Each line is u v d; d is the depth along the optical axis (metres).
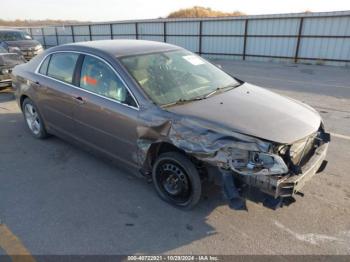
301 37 16.14
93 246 2.70
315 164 2.86
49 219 3.06
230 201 2.65
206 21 19.89
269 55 17.77
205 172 2.99
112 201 3.34
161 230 2.89
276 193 2.49
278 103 3.33
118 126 3.41
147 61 3.64
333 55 15.31
